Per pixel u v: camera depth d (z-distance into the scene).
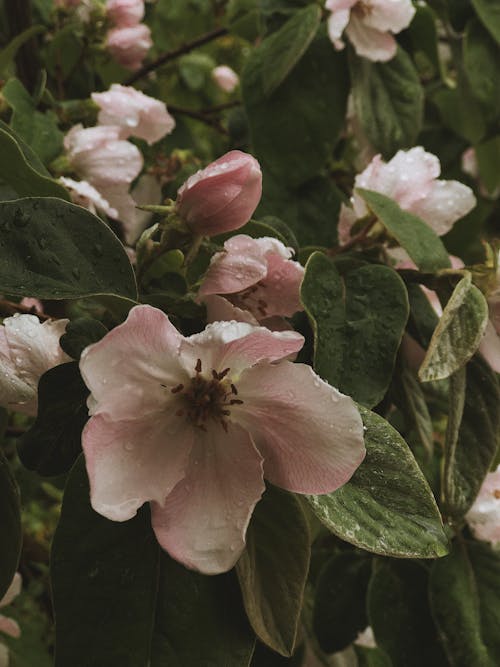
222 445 0.23
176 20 0.61
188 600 0.24
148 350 0.22
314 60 0.38
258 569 0.24
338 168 0.43
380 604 0.32
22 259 0.24
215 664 0.24
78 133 0.34
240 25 0.48
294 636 0.24
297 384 0.22
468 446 0.27
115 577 0.23
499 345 0.27
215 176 0.25
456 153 0.52
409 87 0.39
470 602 0.31
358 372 0.26
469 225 0.54
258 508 0.24
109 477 0.22
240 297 0.26
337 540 0.37
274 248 0.25
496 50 0.42
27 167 0.27
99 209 0.33
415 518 0.23
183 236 0.26
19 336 0.25
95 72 0.51
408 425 0.29
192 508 0.23
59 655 0.23
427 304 0.30
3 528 0.25
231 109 0.52
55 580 0.23
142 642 0.23
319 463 0.22
